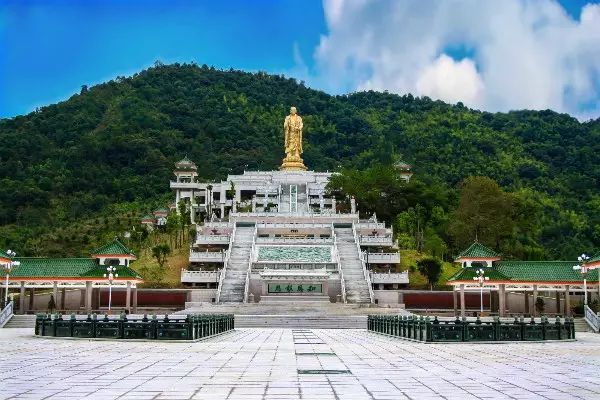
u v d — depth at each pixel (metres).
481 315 93.19
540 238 174.38
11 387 24.42
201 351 40.75
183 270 110.81
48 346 44.47
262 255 115.38
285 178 169.88
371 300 101.50
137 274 97.88
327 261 113.19
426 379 27.33
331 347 45.47
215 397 22.20
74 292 104.06
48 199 188.12
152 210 182.12
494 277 92.62
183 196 167.50
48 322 55.38
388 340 54.94
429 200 153.50
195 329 52.12
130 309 100.56
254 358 36.09
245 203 157.75
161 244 128.38
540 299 101.25
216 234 128.50
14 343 47.38
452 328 51.97
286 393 23.20
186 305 99.56
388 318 62.75
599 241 171.50
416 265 120.25
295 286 104.19
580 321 79.88
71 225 168.00
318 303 97.75
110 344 46.75
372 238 123.75
